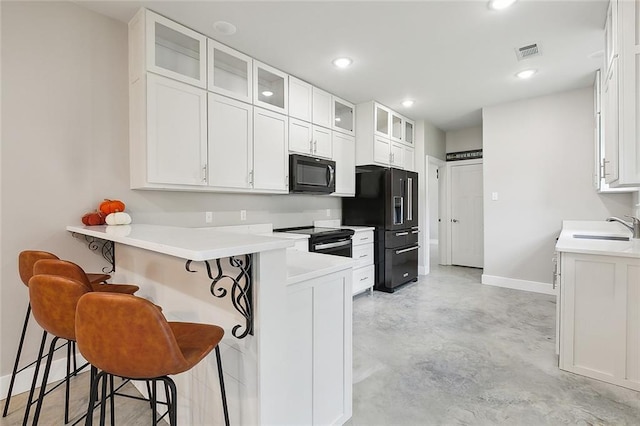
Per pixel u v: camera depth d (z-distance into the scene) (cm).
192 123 248
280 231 357
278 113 318
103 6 221
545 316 325
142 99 224
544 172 405
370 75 336
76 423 165
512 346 258
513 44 272
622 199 361
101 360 94
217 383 137
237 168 279
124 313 89
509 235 432
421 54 290
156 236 136
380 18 235
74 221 218
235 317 126
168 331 91
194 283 147
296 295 138
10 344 196
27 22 201
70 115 217
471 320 315
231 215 315
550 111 399
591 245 228
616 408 180
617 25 185
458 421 170
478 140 567
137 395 195
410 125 516
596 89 335
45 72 207
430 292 417
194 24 242
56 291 119
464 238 595
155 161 227
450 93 393
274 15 231
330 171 371
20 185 199
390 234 415
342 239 362
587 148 378
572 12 227
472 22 240
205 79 256
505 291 419
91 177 225
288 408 136
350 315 171
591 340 211
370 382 207
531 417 173
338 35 258
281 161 320
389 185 414
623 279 200
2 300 194
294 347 138
